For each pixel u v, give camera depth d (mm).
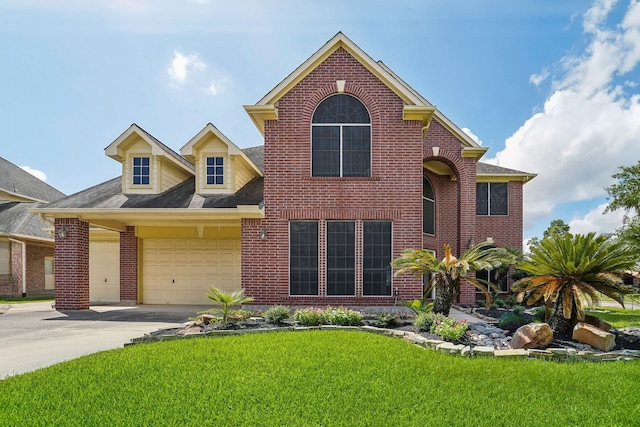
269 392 4824
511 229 19984
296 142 12664
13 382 5336
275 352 6688
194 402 4539
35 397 4750
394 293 12328
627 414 4281
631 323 10898
